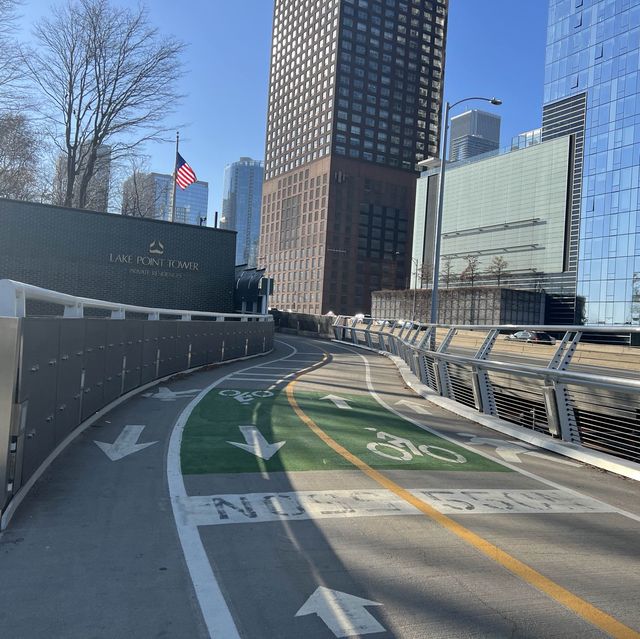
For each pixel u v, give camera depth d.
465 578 3.89
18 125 24.39
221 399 11.04
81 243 22.55
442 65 164.50
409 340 21.27
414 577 3.87
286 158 171.50
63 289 22.17
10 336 4.36
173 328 13.72
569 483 6.72
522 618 3.38
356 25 153.75
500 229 106.88
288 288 164.75
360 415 10.41
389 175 155.62
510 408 10.46
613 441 7.95
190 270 25.02
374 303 120.81
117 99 28.91
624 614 3.48
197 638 3.04
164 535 4.40
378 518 5.02
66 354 6.58
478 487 6.26
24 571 3.71
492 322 89.12
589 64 89.25
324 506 5.25
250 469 6.35
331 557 4.13
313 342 36.00
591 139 86.81
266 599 3.47
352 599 3.52
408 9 159.75
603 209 84.19
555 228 95.88
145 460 6.52
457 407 11.70
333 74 151.75
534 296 92.31
